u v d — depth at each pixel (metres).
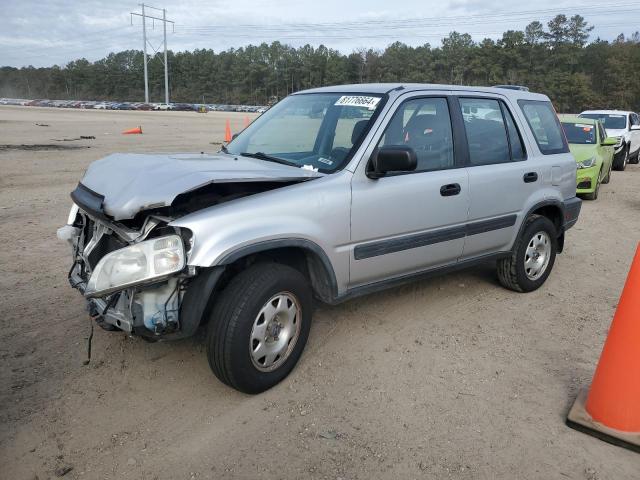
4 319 4.62
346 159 3.95
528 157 5.34
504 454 3.11
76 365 3.92
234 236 3.23
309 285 3.75
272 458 3.03
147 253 3.09
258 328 3.45
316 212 3.64
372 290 4.19
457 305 5.25
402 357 4.18
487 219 4.91
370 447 3.14
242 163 3.91
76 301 5.04
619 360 3.22
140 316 3.21
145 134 26.03
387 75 113.25
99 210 3.22
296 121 4.62
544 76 97.12
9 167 13.22
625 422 3.22
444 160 4.56
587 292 5.84
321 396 3.62
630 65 95.38
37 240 7.05
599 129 12.88
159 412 3.42
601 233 8.79
